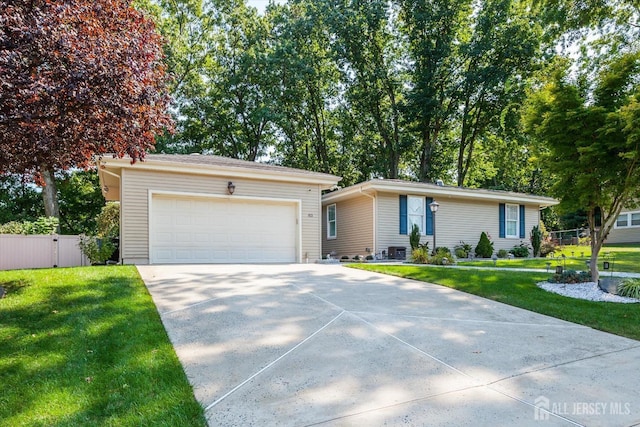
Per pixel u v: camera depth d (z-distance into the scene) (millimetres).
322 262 13430
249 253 12750
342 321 5367
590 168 7586
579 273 8477
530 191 33094
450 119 25609
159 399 3207
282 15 26281
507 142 25047
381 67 25484
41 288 6180
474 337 4875
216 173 12070
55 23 4773
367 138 27188
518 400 3287
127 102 5453
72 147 5777
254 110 25875
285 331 4930
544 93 8164
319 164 27859
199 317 5344
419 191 15812
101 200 27453
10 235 11773
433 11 23312
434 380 3662
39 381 3424
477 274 8977
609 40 17250
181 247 11727
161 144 24922
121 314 5133
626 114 6621
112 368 3699
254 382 3578
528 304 6492
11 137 5219
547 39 17875
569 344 4707
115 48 5332
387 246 15422
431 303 6488
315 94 27000
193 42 26875
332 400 3264
